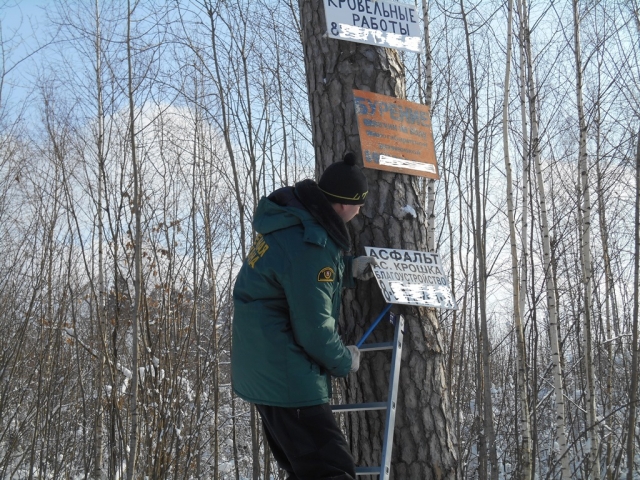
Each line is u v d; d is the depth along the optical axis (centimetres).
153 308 714
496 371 1092
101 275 613
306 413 222
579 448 801
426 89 575
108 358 602
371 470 244
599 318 805
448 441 271
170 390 622
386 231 279
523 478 559
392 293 262
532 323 724
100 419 616
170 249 663
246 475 880
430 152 298
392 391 252
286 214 234
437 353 277
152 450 614
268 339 225
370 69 292
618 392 827
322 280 224
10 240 764
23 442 821
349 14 294
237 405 905
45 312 740
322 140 295
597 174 713
